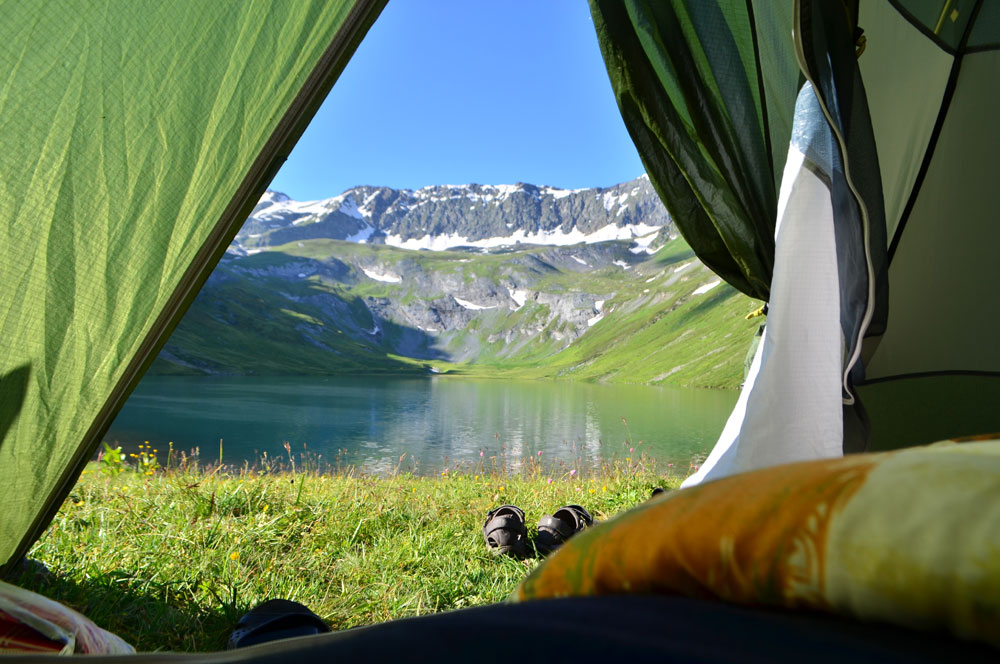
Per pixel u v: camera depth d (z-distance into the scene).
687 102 2.85
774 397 2.24
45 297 1.84
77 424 2.01
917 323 3.42
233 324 162.12
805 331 2.27
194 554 3.36
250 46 1.82
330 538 4.00
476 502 5.46
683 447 28.66
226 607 2.65
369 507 4.78
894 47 3.14
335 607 2.93
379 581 3.29
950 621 0.30
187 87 1.80
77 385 1.96
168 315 1.97
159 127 1.80
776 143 2.91
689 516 0.41
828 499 0.35
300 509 4.48
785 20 2.83
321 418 44.50
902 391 3.42
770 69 2.88
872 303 2.22
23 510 2.11
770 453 2.22
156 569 3.06
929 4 3.12
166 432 32.06
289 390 76.44
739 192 2.88
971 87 3.23
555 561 0.49
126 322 1.93
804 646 0.30
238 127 1.85
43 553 3.00
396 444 30.70
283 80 1.86
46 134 1.72
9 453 1.99
